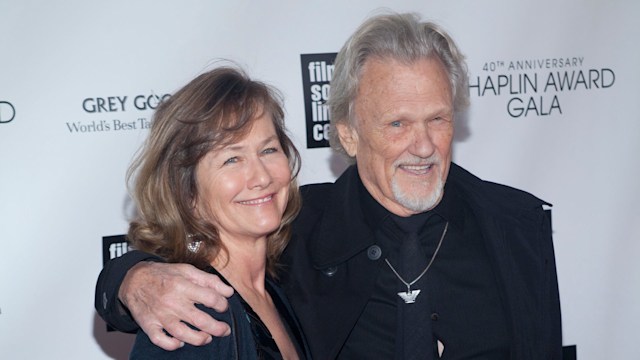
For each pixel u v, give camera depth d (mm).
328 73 2533
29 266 2355
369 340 1836
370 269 1851
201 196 1534
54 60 2338
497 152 2660
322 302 1848
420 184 1771
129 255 1541
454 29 2605
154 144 1515
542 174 2691
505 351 1840
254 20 2471
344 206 1941
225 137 1483
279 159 1597
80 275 2398
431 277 1868
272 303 1692
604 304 2754
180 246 1513
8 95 2307
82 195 2387
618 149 2729
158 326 1323
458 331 1827
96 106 2379
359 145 1870
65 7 2334
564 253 2721
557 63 2674
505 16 2631
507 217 1921
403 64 1747
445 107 1747
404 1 2570
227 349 1358
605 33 2691
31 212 2348
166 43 2412
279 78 2504
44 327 2381
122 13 2377
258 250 1642
